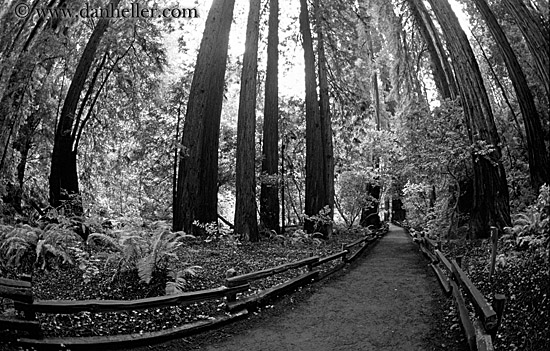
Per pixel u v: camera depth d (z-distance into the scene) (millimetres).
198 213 13703
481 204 12430
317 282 10273
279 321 7023
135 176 22484
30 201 12961
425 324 6684
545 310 4902
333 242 17938
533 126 12492
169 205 22234
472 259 10234
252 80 15609
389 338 6086
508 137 16203
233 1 15406
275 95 18797
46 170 15477
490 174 12328
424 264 13516
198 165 13812
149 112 20359
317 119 19641
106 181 19875
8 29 10250
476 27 18688
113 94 18141
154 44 16641
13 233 8164
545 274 5598
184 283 7270
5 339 4676
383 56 27031
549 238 5086
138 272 6945
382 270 12297
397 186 28219
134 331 5797
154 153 21281
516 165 15375
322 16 21734
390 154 23453
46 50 11445
